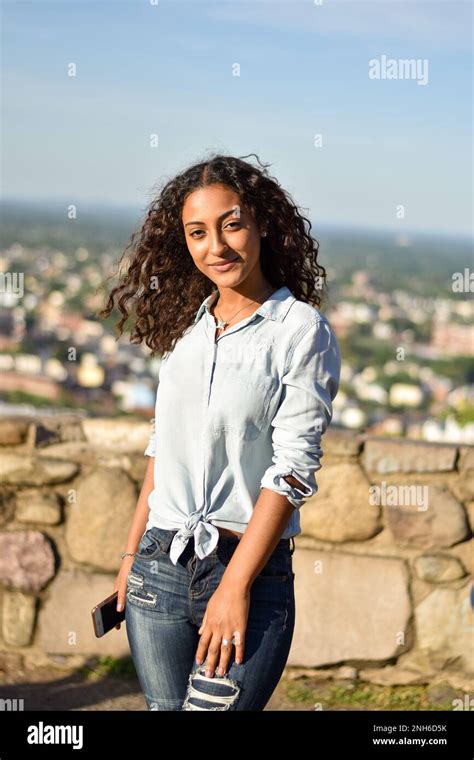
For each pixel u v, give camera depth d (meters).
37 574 3.42
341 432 3.32
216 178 1.69
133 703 3.09
